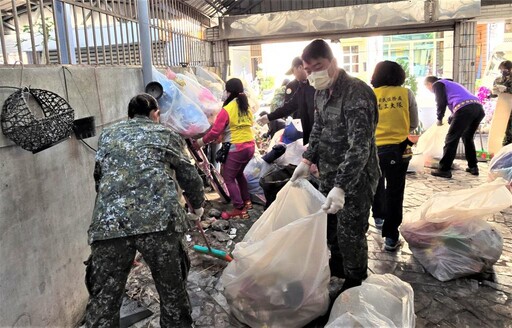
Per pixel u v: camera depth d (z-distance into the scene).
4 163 1.88
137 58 4.07
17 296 1.96
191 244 3.67
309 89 3.44
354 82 2.37
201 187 2.29
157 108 2.40
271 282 2.37
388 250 3.41
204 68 6.44
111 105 3.18
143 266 3.21
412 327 2.02
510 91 5.75
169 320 2.15
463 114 5.34
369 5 6.99
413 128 3.43
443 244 3.01
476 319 2.47
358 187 2.43
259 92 10.16
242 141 4.18
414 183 5.45
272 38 7.62
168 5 5.34
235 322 2.51
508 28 10.36
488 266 2.94
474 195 3.03
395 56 11.96
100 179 2.10
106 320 2.01
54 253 2.30
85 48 3.23
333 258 2.96
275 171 3.93
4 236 1.88
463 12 6.66
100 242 1.99
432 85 5.82
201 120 3.95
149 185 2.02
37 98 2.03
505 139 5.94
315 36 7.49
